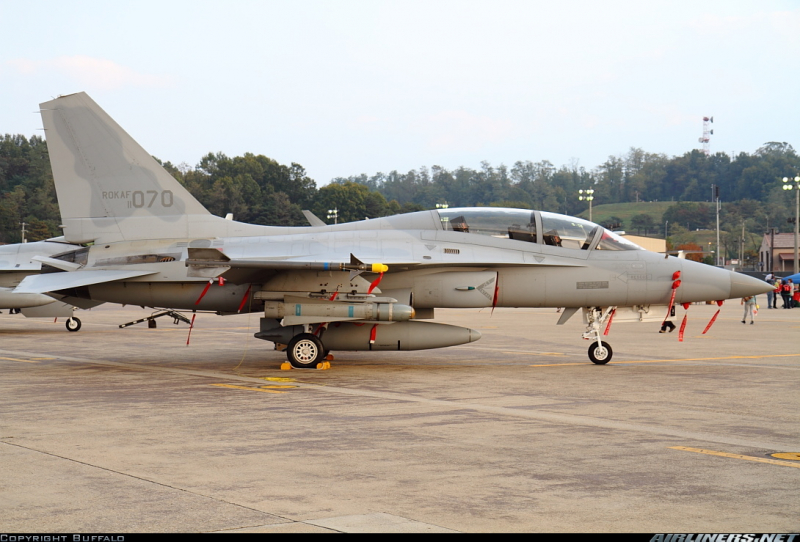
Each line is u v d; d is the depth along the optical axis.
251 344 25.67
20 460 8.98
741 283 19.77
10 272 29.95
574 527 6.59
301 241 19.25
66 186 19.80
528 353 22.78
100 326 35.06
